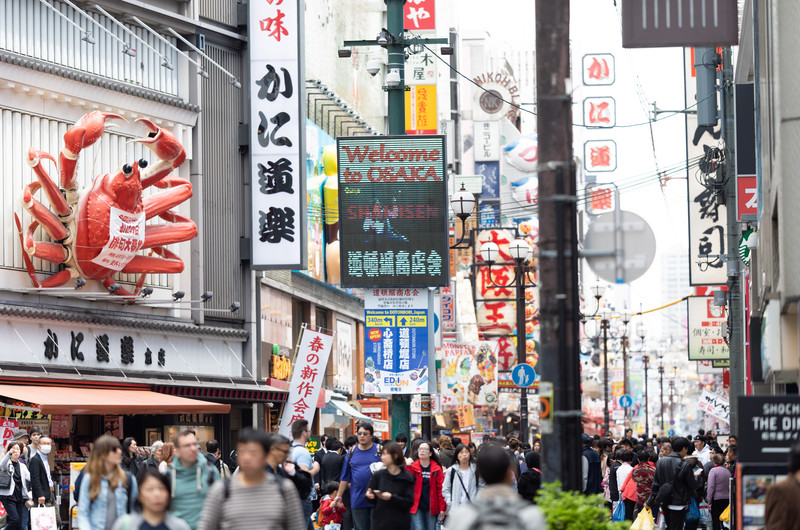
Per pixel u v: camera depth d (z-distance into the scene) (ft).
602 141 337.93
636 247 41.88
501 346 260.62
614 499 103.14
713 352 172.24
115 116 119.14
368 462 75.87
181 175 138.82
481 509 32.53
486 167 364.58
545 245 43.39
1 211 112.68
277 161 141.49
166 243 126.00
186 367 136.87
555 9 43.45
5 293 112.57
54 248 114.83
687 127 149.38
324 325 193.26
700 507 99.50
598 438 121.19
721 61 133.08
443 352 197.67
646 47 60.90
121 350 126.31
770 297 62.54
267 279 155.22
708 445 137.49
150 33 135.33
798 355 61.46
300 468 70.59
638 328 328.90
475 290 223.51
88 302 122.93
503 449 37.29
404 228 111.34
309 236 176.96
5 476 88.58
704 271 150.61
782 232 60.18
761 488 48.93
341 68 201.87
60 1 120.98
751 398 49.21
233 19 145.59
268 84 141.49
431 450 73.82
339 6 201.87
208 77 134.00
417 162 111.34
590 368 377.09
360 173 111.75
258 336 149.18
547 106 43.45
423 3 230.07
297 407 124.77
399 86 110.42
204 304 139.95
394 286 111.24
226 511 41.11
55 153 119.96
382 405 205.36
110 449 52.26
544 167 43.45
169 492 42.96
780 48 60.64
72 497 85.15
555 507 42.11
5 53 111.45
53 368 115.14
